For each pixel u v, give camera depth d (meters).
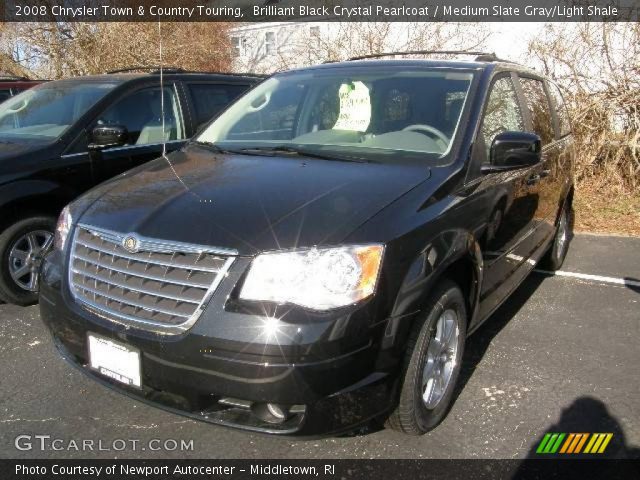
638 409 3.30
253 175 3.12
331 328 2.37
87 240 2.85
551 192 4.73
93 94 5.16
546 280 5.46
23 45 14.52
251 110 4.17
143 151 5.18
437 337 2.96
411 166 3.19
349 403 2.46
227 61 16.22
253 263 2.44
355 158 3.34
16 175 4.36
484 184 3.30
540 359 3.86
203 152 3.76
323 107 3.89
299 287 2.40
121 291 2.65
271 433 2.46
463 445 2.96
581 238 6.98
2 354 3.78
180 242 2.54
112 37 13.54
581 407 3.30
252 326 2.36
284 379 2.35
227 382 2.40
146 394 2.65
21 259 4.50
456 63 3.91
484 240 3.26
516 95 4.18
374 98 3.76
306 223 2.57
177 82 5.67
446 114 3.51
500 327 4.36
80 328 2.74
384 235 2.57
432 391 2.97
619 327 4.40
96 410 3.20
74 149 4.73
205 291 2.46
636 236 7.04
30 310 4.48
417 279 2.64
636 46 8.36
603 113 8.49
